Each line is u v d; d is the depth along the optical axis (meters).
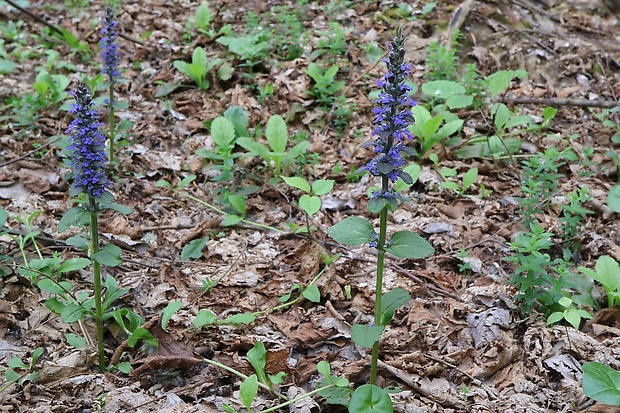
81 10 2.15
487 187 1.42
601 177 1.44
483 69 1.78
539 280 1.15
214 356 1.11
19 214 1.30
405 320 1.17
